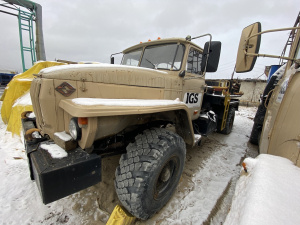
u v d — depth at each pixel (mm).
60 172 1105
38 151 1315
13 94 3902
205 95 3959
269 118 1762
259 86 15766
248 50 1430
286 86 1496
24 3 9109
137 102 1596
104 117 1326
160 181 1697
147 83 2021
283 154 1254
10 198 1805
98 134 1359
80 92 1506
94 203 1841
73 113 1156
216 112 4316
